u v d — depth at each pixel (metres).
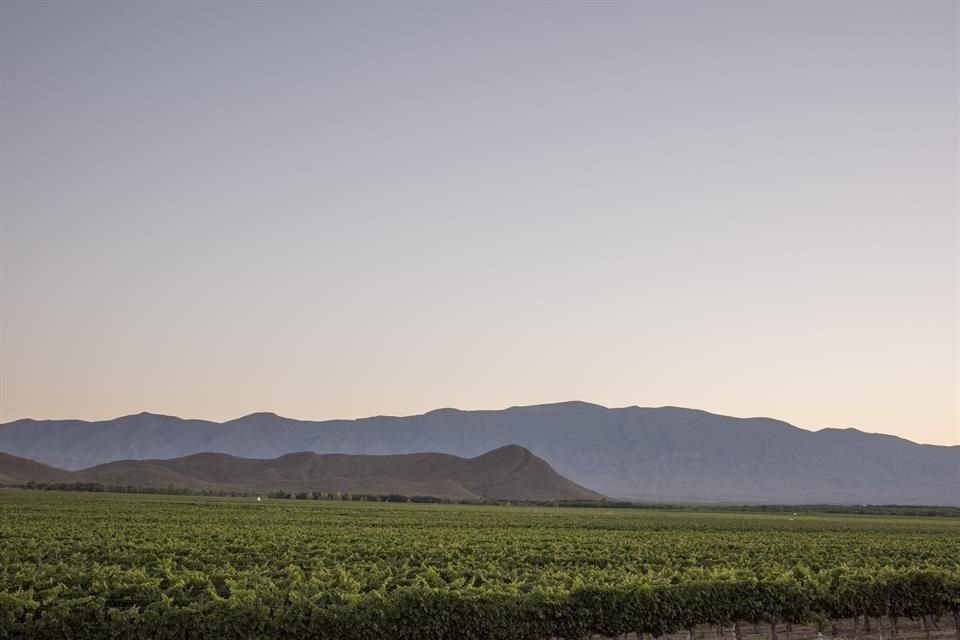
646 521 99.69
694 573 33.56
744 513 148.00
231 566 37.22
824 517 131.38
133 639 23.69
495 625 26.55
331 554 44.72
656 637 29.50
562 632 27.55
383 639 25.22
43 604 25.73
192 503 119.50
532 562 44.53
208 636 23.97
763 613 30.50
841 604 31.61
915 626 35.41
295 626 24.48
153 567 37.88
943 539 71.56
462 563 41.28
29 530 57.69
